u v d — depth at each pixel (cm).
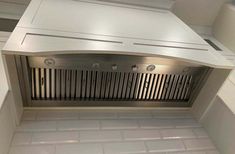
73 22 105
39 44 83
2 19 136
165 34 115
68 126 105
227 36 169
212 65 98
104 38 97
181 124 121
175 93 121
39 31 91
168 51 99
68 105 112
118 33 104
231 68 100
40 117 107
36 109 110
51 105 110
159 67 105
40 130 100
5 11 141
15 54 79
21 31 88
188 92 123
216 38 182
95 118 113
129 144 103
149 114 123
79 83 105
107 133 106
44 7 115
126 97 116
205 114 120
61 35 91
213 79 111
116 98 115
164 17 140
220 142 110
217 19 180
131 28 113
